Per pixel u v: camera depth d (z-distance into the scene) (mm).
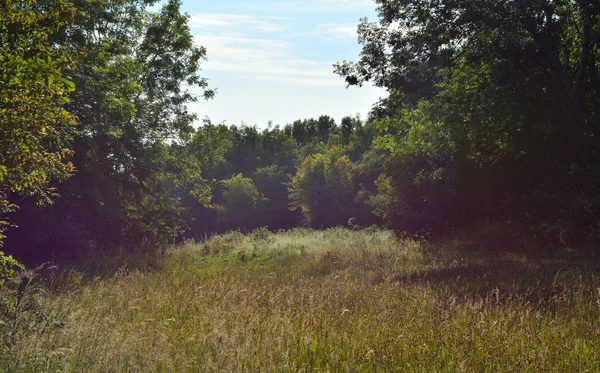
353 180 71938
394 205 27734
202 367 5715
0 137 7727
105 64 22281
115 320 7418
